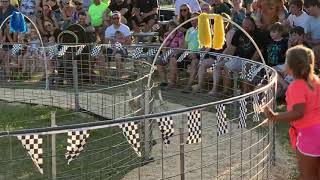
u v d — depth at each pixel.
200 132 6.08
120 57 14.07
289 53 6.47
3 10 17.73
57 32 16.83
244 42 12.85
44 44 15.20
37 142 5.20
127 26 17.20
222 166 8.15
